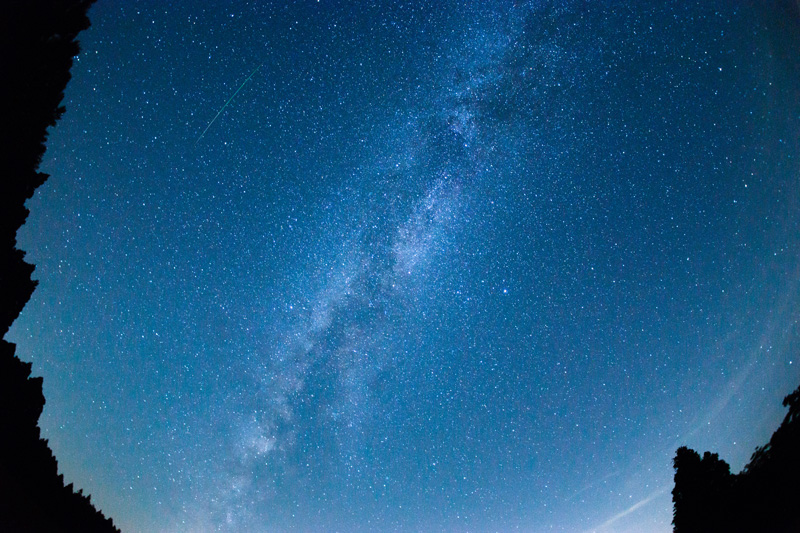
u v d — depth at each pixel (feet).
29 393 17.78
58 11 17.38
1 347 17.17
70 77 17.92
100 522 20.11
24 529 16.05
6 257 16.71
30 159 16.93
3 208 16.40
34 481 17.46
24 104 16.58
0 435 16.60
